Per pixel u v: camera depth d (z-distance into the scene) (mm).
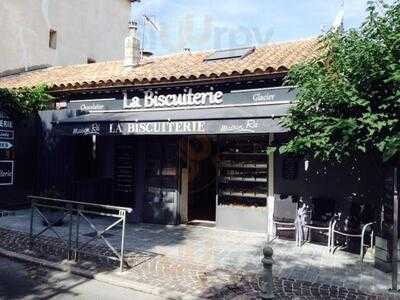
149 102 11273
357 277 6793
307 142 6988
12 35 16125
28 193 12891
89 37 20141
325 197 9117
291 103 7965
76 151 12375
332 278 6715
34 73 15906
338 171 8984
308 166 9344
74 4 19219
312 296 5895
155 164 11281
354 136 6602
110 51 21562
